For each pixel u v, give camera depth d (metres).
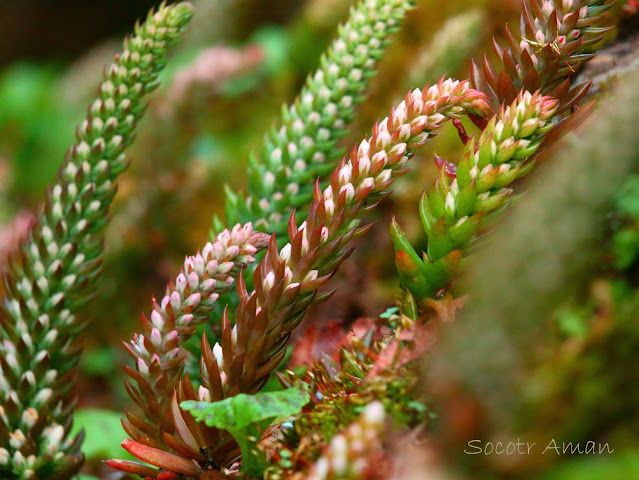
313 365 0.45
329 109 0.52
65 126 1.61
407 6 0.52
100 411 0.60
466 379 0.37
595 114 0.43
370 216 0.69
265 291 0.42
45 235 0.48
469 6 0.84
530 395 0.37
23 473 0.44
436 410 0.39
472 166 0.42
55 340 0.46
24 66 1.87
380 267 0.64
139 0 2.51
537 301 0.37
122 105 0.49
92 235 0.49
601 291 0.38
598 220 0.38
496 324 0.37
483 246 0.42
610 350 0.37
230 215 0.51
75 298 0.47
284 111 0.52
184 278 0.43
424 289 0.42
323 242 0.42
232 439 0.42
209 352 0.42
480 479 0.37
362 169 0.42
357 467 0.36
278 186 0.51
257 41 1.43
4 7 2.46
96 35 2.51
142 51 0.50
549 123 0.43
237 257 0.43
